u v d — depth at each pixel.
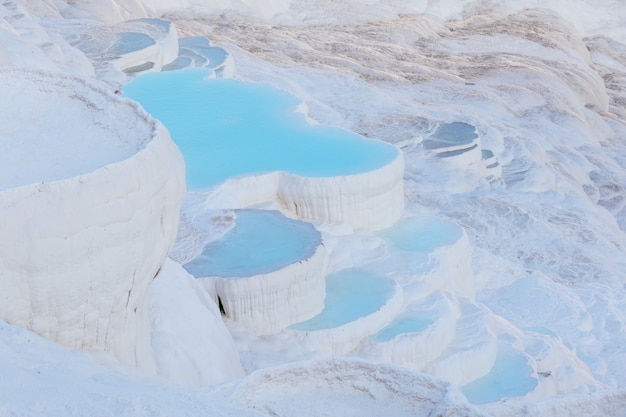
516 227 19.12
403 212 14.72
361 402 5.48
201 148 14.85
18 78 7.20
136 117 6.66
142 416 4.57
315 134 15.43
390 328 11.73
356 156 14.45
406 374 5.51
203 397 4.97
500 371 11.99
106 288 6.09
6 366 4.92
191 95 17.83
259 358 10.43
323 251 11.80
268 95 17.72
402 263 13.02
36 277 5.70
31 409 4.44
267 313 11.02
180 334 8.26
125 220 6.01
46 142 6.70
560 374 12.59
